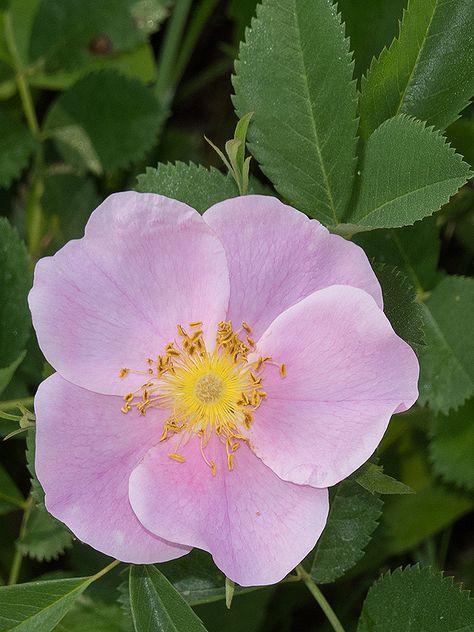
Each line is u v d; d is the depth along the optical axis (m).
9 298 0.22
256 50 0.19
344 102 0.19
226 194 0.19
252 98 0.19
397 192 0.18
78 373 0.17
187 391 0.18
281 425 0.17
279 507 0.17
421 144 0.17
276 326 0.17
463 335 0.22
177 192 0.19
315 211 0.19
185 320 0.18
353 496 0.20
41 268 0.17
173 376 0.18
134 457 0.18
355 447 0.17
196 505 0.17
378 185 0.18
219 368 0.18
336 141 0.19
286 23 0.19
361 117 0.19
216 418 0.18
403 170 0.18
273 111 0.19
